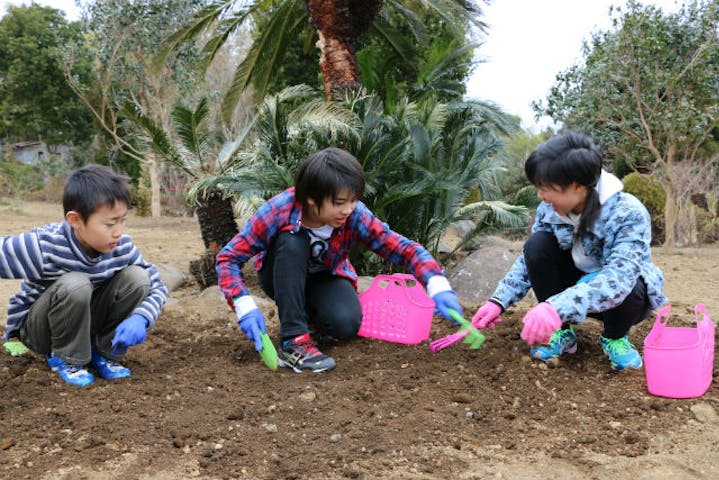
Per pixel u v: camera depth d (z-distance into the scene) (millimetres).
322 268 3207
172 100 16781
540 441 2318
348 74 6395
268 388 2756
